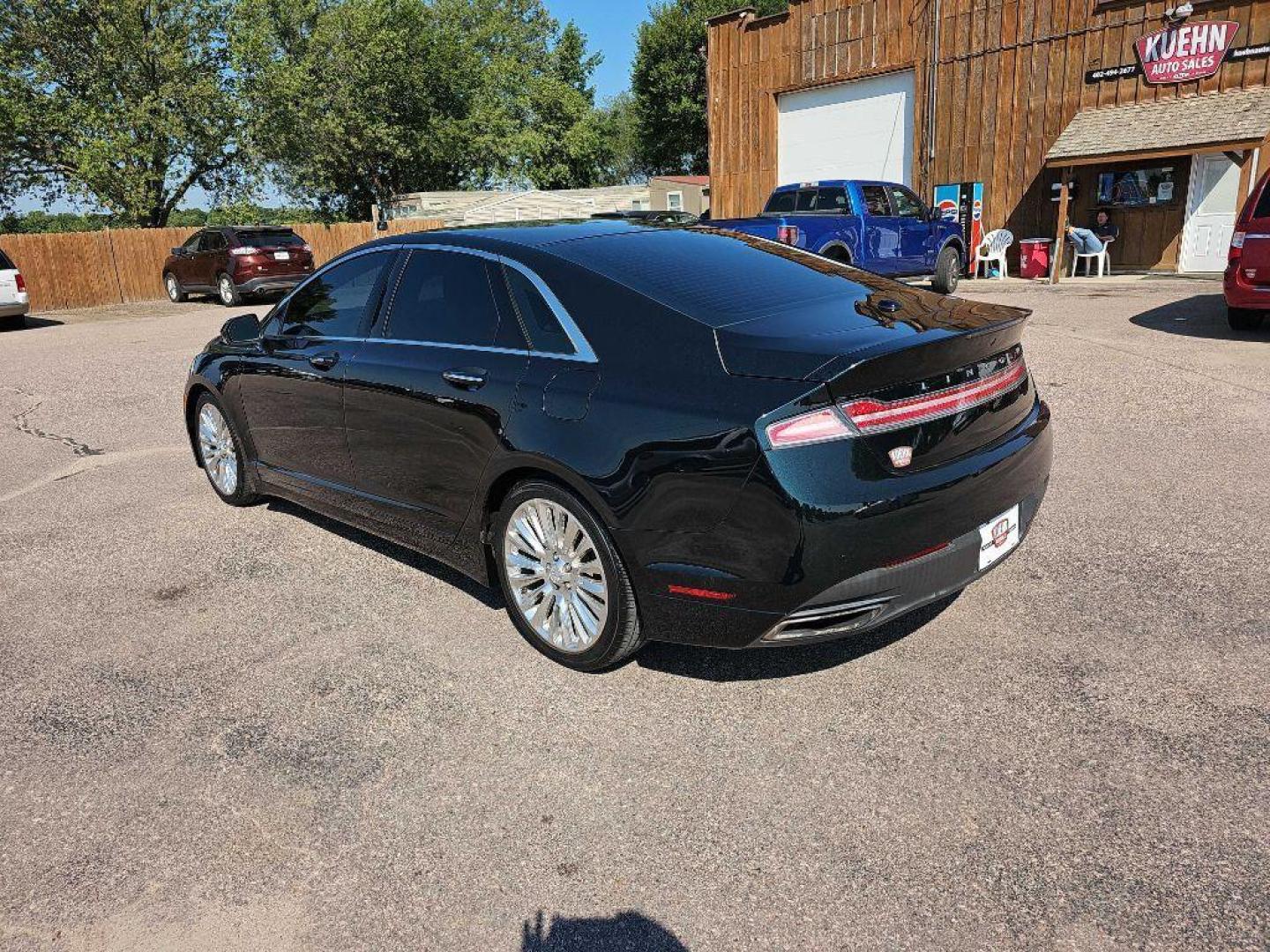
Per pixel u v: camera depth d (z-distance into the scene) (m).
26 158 29.02
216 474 5.56
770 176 21.48
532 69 59.62
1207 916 2.09
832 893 2.23
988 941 2.06
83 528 5.22
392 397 3.82
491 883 2.34
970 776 2.63
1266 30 13.98
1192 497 4.70
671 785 2.68
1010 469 3.09
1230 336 9.05
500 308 3.52
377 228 26.77
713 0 45.19
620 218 4.41
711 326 2.97
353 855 2.47
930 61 17.86
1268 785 2.50
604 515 2.98
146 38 28.20
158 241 22.81
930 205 18.27
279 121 32.09
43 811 2.72
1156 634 3.34
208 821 2.64
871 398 2.69
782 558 2.67
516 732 3.00
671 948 2.11
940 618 3.58
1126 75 15.45
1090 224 16.38
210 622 3.91
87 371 11.12
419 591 4.14
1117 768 2.62
